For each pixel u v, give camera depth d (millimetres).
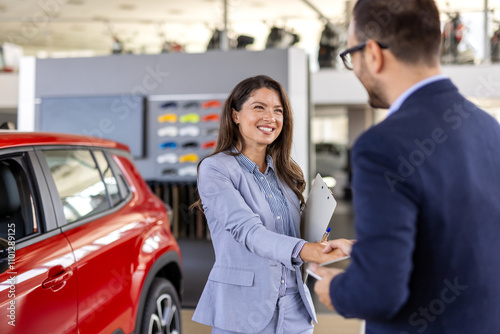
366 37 1055
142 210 2600
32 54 10625
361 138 976
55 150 2090
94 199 2236
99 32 9922
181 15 9227
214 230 1658
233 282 1587
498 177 1035
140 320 2318
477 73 7207
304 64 5957
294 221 1712
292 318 1651
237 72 5949
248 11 8609
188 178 6031
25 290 1552
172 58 6066
